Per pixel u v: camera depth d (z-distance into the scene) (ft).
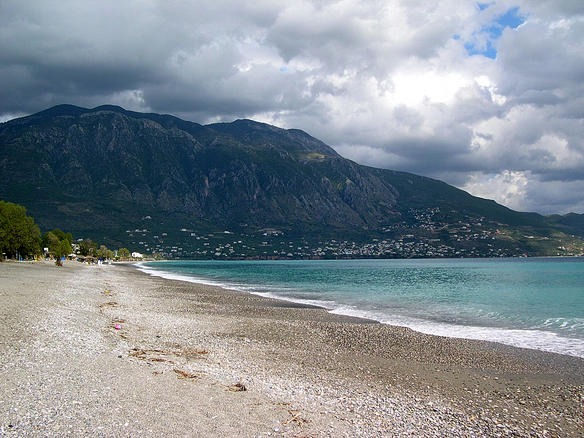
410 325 110.83
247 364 66.44
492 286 254.88
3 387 42.75
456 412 48.37
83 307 113.29
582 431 43.55
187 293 192.95
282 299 174.91
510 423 45.42
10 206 362.33
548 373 66.33
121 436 34.86
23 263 359.25
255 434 38.73
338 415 45.32
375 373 65.41
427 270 515.50
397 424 43.86
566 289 230.27
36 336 66.90
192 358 66.74
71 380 47.01
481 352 80.33
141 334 83.92
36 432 33.91
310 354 76.74
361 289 231.50
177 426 38.29
